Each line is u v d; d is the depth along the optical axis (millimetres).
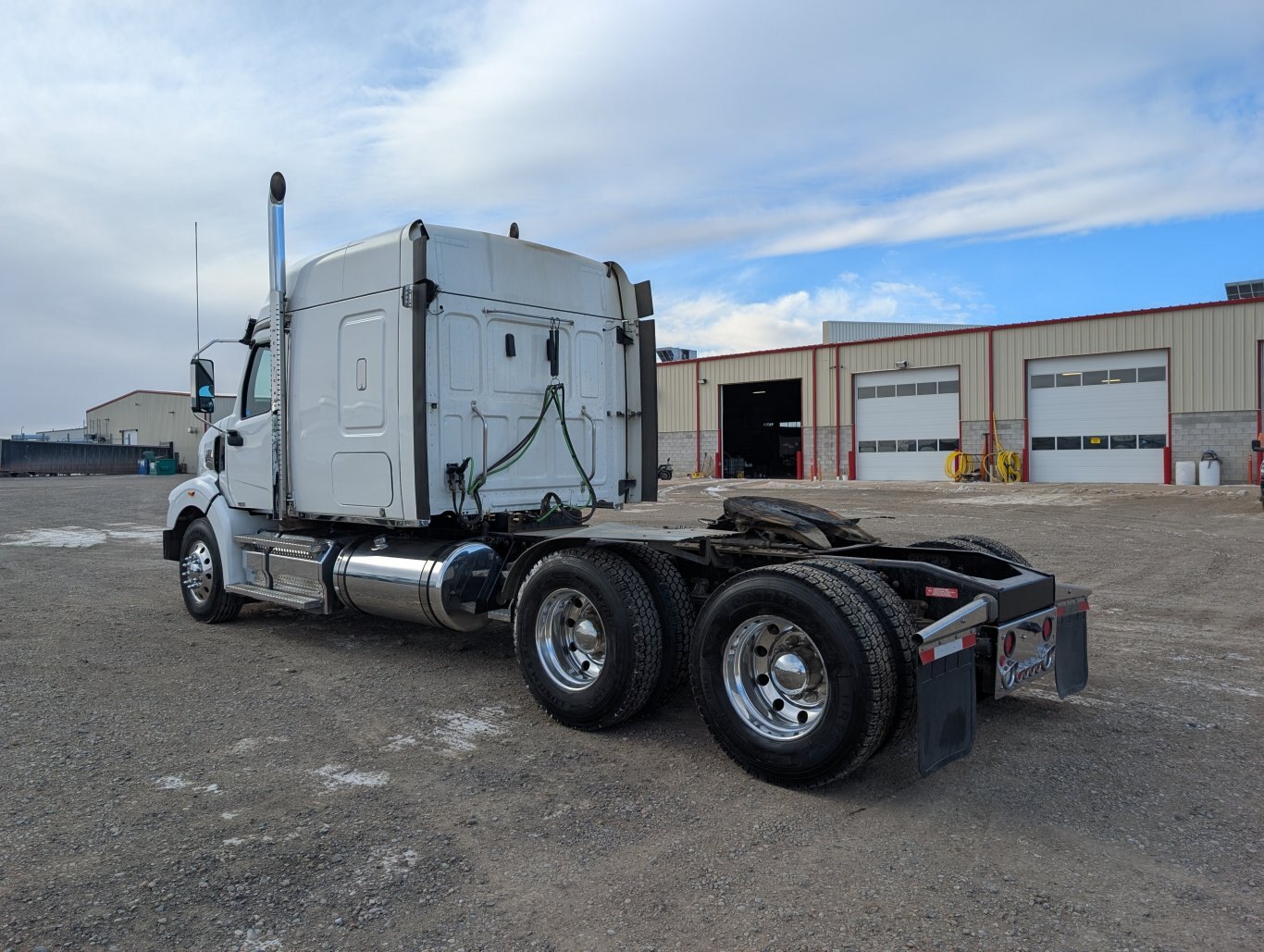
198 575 7340
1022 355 27594
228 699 5195
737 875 3029
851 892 2908
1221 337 24047
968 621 3721
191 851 3197
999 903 2824
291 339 6266
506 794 3766
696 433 36250
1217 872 3027
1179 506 18125
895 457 30641
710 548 4805
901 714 3668
